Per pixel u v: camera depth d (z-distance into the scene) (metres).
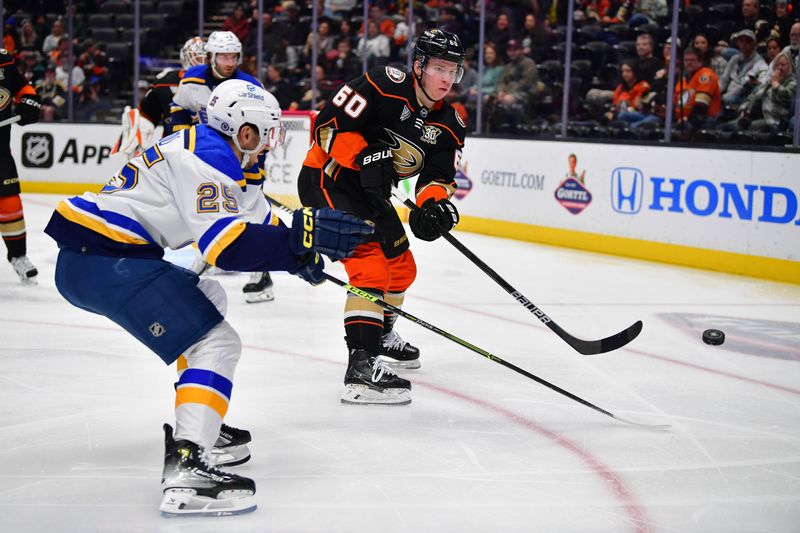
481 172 10.23
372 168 3.96
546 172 9.46
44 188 13.27
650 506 2.97
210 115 2.89
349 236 2.80
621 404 4.16
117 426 3.68
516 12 11.14
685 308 6.45
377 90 3.97
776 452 3.54
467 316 6.04
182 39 14.70
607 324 5.89
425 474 3.22
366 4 11.99
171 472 2.79
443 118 4.14
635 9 10.30
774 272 7.52
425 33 3.90
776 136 8.87
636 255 8.62
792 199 7.35
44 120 14.02
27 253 8.23
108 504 2.89
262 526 2.74
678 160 8.19
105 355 4.83
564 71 10.91
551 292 6.95
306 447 3.47
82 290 2.86
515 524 2.80
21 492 2.98
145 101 7.28
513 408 4.05
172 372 4.53
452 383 4.44
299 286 7.04
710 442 3.64
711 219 7.96
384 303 3.40
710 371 4.79
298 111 11.62
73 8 14.47
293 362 4.77
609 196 8.84
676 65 9.57
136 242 2.88
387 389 4.03
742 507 2.98
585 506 2.96
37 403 3.97
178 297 2.84
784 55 8.73
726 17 9.18
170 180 2.81
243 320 5.77
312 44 12.54
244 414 3.88
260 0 12.87
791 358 5.09
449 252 8.91
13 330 5.35
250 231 2.75
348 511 2.87
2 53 6.61
